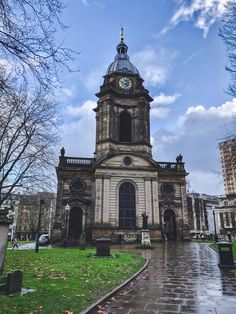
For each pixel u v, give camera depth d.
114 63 54.84
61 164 46.06
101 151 46.78
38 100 26.45
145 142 47.72
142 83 53.75
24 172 26.66
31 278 11.55
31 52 6.48
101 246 20.61
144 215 34.00
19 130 25.20
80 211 44.53
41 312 7.13
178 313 7.77
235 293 10.05
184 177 49.41
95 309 8.02
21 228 89.50
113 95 49.81
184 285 11.48
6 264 16.23
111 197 43.78
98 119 51.16
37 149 26.86
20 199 32.03
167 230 48.72
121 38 59.53
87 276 12.30
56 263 16.52
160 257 22.25
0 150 25.34
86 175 46.03
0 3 6.07
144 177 45.53
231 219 93.00
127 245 37.09
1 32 6.20
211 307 8.31
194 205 96.88
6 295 8.52
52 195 33.41
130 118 50.41
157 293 10.09
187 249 29.50
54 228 42.56
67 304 7.96
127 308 8.26
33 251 25.27
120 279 12.20
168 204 47.47
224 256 16.55
